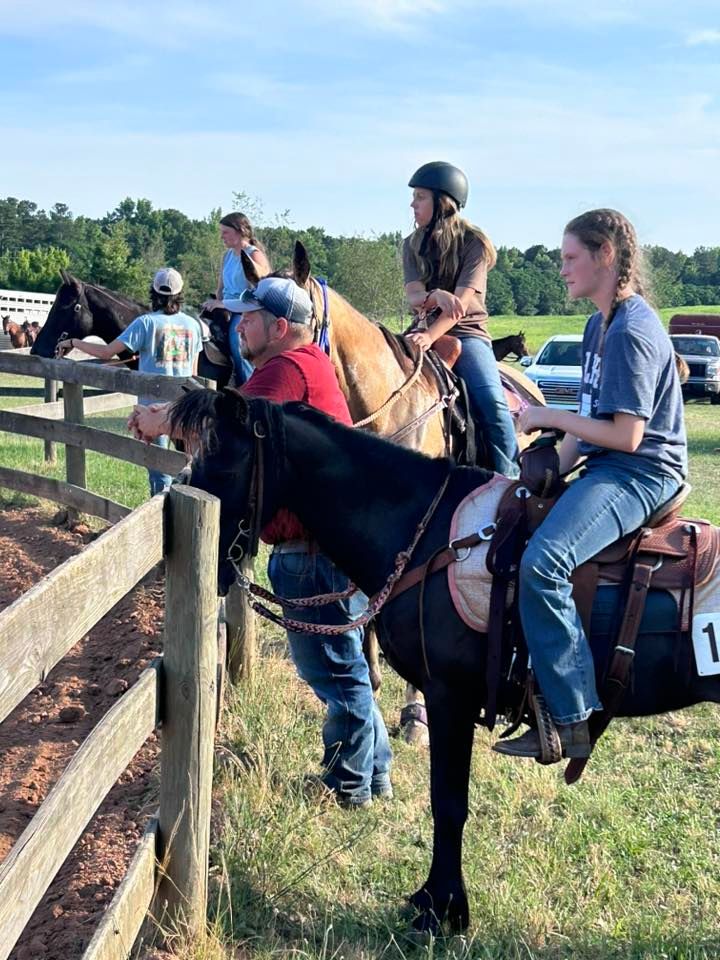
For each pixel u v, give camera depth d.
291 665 5.62
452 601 3.05
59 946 3.05
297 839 3.70
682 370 3.05
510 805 4.08
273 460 3.12
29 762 4.38
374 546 3.22
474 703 3.17
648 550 2.96
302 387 3.61
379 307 51.06
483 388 5.24
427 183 5.12
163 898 3.01
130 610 6.23
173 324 8.17
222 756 4.26
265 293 3.68
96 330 9.92
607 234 2.90
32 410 10.41
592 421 2.90
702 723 5.13
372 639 4.89
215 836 3.68
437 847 3.22
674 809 4.16
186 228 111.50
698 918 3.39
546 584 2.85
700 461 14.60
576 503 2.91
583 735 2.93
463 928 3.22
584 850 3.78
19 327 30.00
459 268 5.23
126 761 2.63
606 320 2.96
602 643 2.99
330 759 4.10
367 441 3.25
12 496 9.50
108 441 7.64
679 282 89.69
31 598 1.96
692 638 2.92
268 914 3.28
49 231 131.38
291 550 3.88
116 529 2.52
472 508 3.12
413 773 4.48
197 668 2.89
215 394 3.09
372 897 3.43
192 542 2.82
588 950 3.20
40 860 2.03
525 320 75.44
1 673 1.81
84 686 5.16
